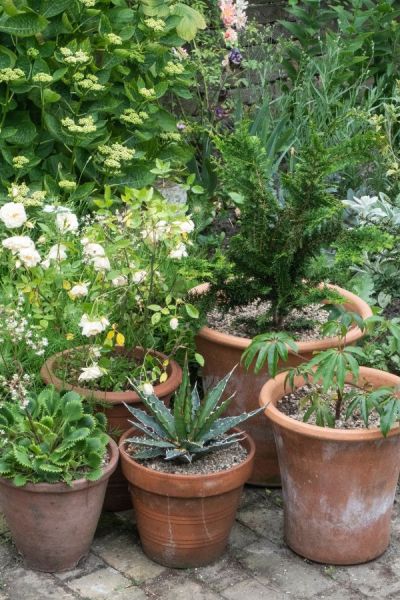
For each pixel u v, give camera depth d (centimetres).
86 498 241
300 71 402
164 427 249
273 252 270
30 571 246
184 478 238
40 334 275
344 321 261
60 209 264
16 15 312
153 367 267
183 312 274
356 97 408
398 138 394
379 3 420
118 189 337
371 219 322
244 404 272
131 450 253
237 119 384
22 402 246
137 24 344
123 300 271
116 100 331
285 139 371
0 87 321
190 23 356
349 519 246
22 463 235
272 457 273
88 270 280
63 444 241
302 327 281
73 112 326
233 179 269
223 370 272
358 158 266
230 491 244
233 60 385
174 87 355
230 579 246
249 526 262
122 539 257
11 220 252
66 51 316
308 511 247
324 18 414
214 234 349
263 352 246
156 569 248
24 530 242
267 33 427
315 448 241
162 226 261
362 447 240
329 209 262
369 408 242
